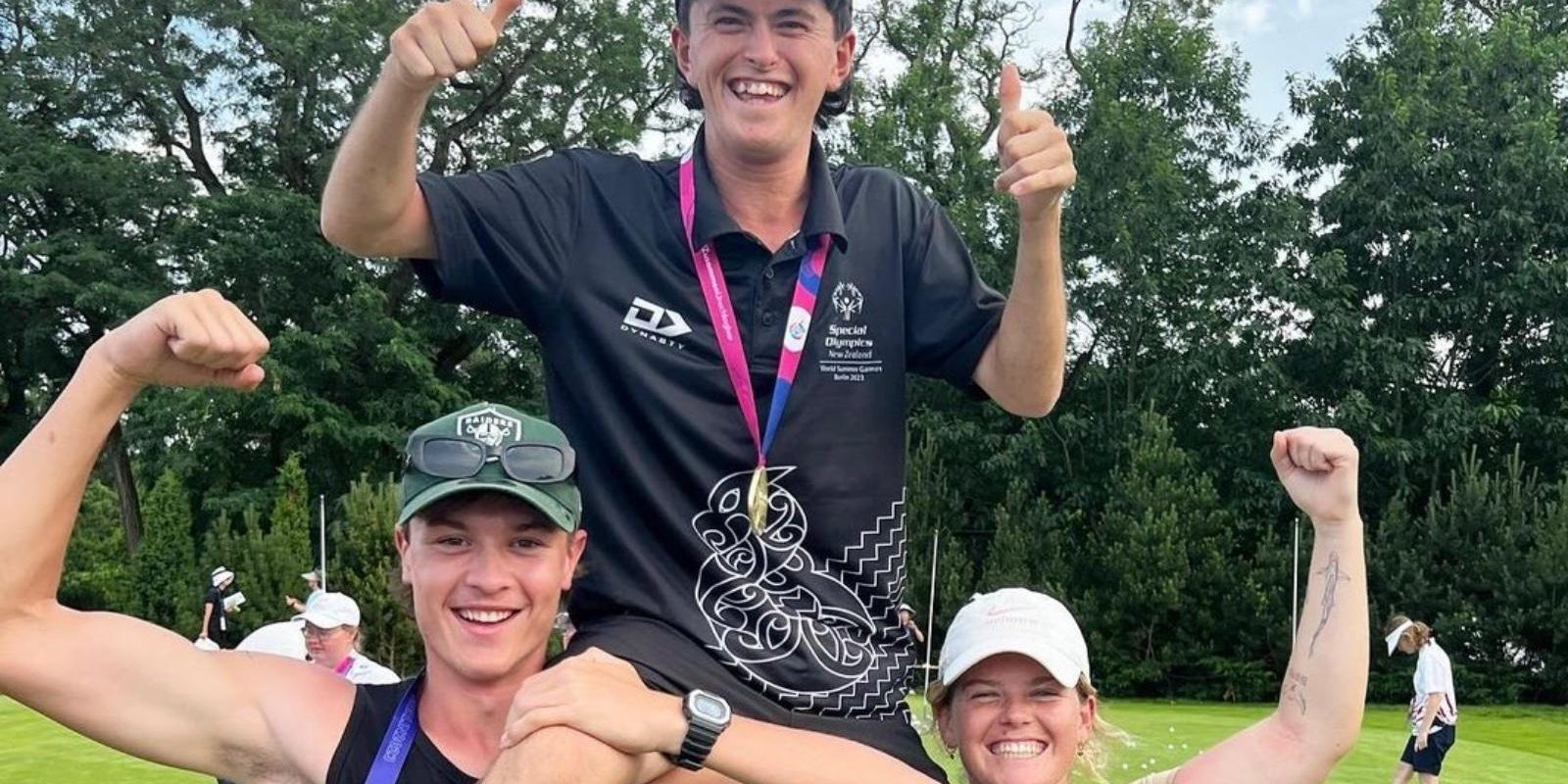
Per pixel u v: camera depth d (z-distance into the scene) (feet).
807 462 8.63
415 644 64.03
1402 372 85.61
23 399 103.09
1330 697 8.86
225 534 78.95
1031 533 84.58
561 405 8.73
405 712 8.32
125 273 95.45
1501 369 90.58
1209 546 80.12
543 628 8.20
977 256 90.12
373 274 100.94
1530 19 92.27
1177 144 92.22
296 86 100.32
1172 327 95.14
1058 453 92.89
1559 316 85.81
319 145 101.45
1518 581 74.79
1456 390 87.97
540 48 98.37
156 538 87.61
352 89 99.30
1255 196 93.97
